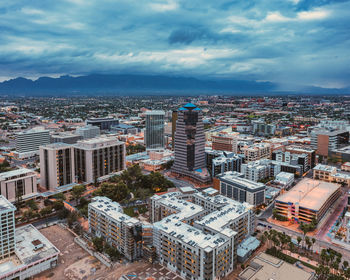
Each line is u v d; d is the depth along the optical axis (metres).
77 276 199.50
